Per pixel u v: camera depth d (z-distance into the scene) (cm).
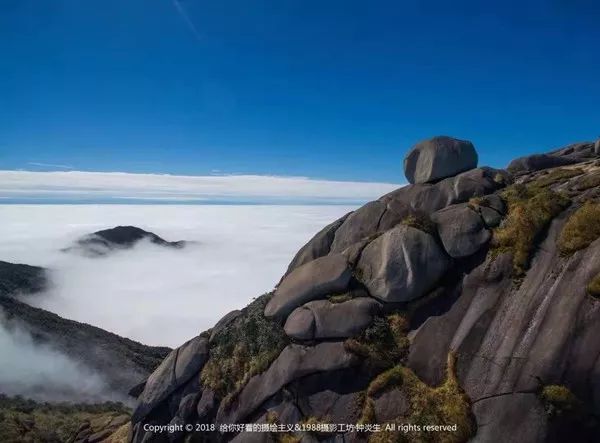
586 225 1381
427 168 1958
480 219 1614
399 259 1609
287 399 1541
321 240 2005
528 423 1170
